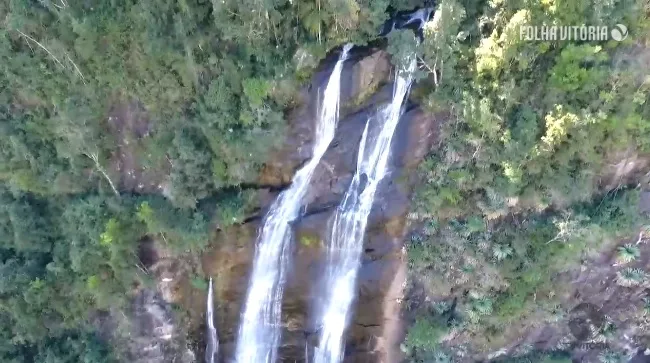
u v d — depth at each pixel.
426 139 37.22
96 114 38.09
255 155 37.34
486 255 37.41
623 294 38.06
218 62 36.03
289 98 37.19
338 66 37.12
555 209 36.84
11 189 39.19
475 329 38.50
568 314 38.50
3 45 36.50
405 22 38.31
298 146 38.09
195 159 37.00
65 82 37.41
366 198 38.56
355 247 39.06
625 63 32.72
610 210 36.06
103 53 36.56
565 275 37.47
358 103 37.78
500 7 33.88
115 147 39.16
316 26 35.75
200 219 37.53
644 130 33.97
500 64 33.53
